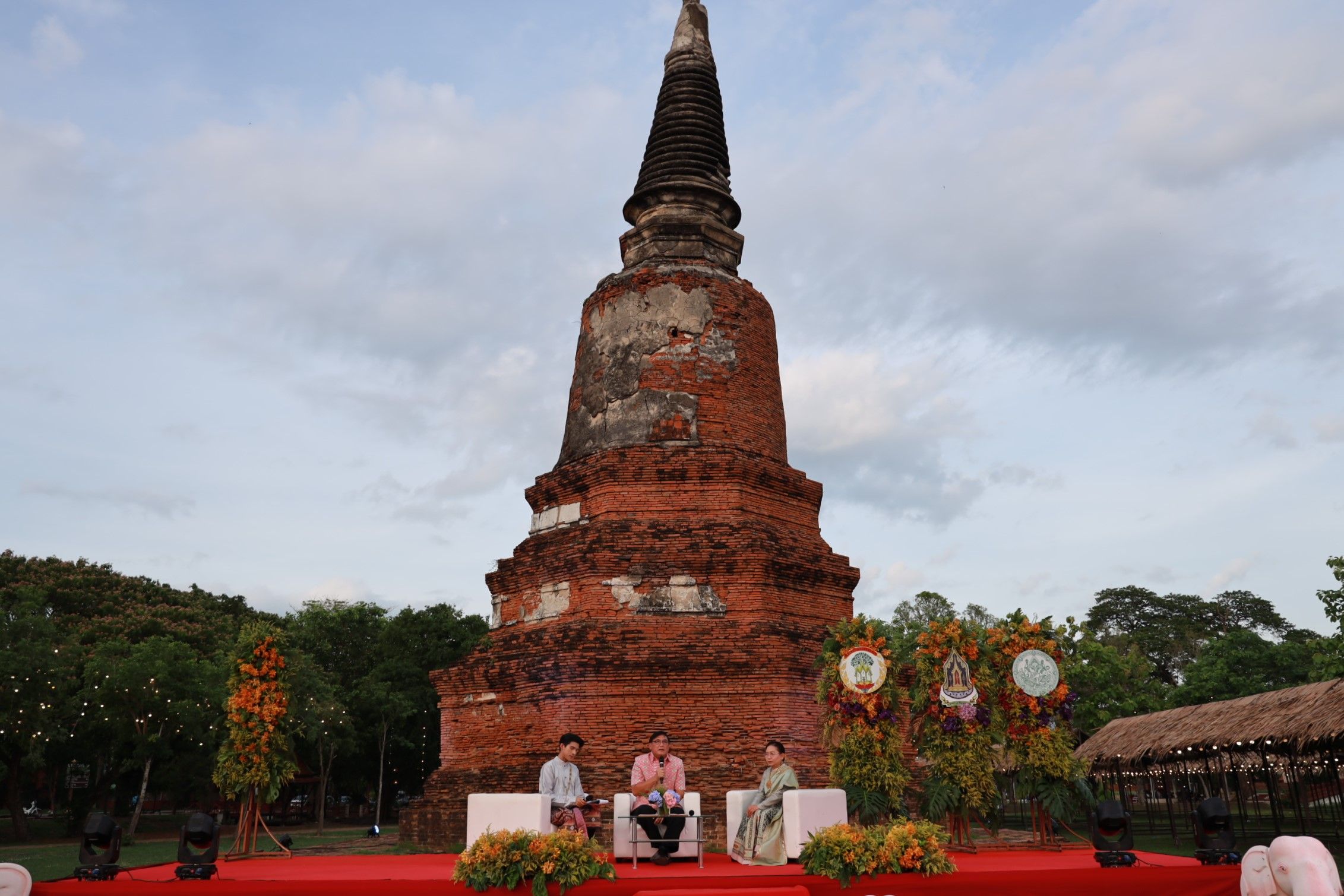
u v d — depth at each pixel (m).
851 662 17.09
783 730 21.95
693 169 30.03
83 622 54.59
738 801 16.67
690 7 32.66
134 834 46.44
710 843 20.38
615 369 27.00
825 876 13.41
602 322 27.89
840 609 25.86
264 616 73.44
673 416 26.11
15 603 48.06
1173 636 95.69
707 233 29.17
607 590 23.39
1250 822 42.69
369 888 12.71
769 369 28.23
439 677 25.81
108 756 52.22
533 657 23.03
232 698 20.16
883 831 13.82
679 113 30.75
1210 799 14.23
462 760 24.78
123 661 45.34
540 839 12.89
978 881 13.27
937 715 17.09
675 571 23.44
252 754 19.77
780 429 28.27
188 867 13.83
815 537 27.34
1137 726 41.69
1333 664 37.50
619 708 21.98
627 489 25.00
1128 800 43.22
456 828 22.91
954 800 16.58
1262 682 74.19
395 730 61.31
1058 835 21.20
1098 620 101.38
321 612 64.62
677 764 16.52
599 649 22.16
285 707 20.56
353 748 56.62
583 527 25.23
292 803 75.75
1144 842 34.25
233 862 18.44
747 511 24.97
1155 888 13.33
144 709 45.38
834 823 15.55
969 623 17.92
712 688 22.19
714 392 26.58
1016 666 17.02
